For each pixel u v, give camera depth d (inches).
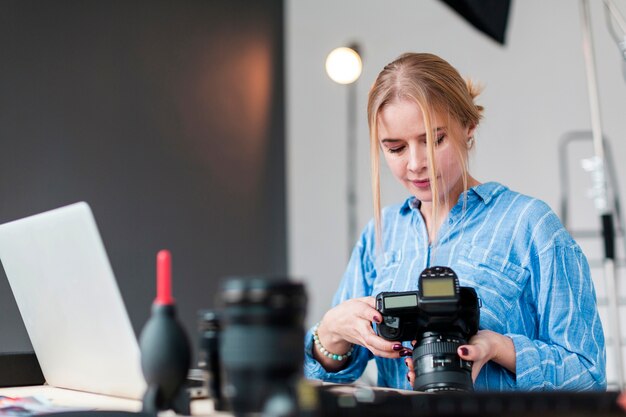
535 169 170.7
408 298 51.3
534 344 53.0
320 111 197.0
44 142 125.1
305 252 190.4
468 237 59.4
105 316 45.3
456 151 56.7
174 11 157.2
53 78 128.3
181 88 157.3
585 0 107.5
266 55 184.2
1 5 120.2
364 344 53.8
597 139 109.0
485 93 177.3
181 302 153.9
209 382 41.7
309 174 193.0
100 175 136.3
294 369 31.7
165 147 152.0
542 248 56.8
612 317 109.5
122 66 143.6
